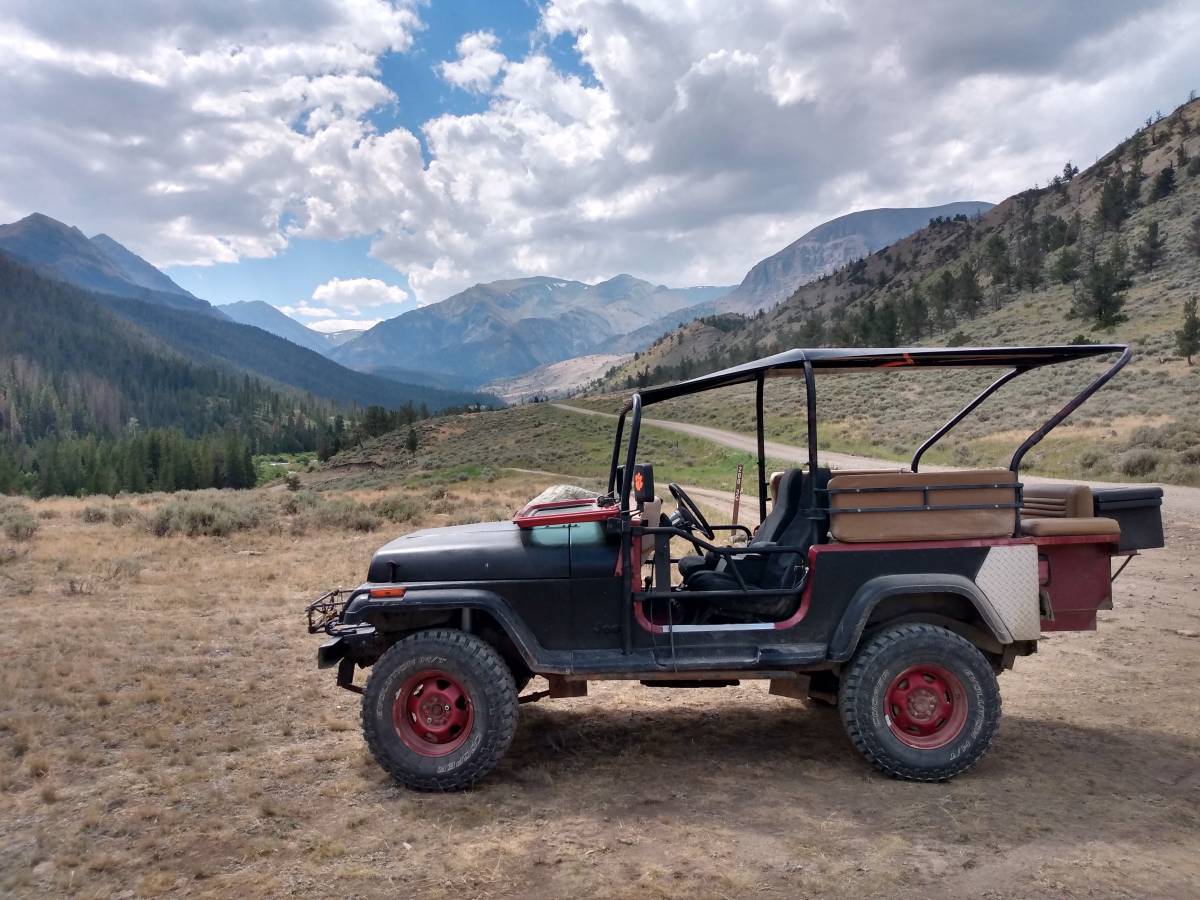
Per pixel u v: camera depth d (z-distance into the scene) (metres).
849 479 4.80
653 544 5.25
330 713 6.11
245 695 6.57
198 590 11.34
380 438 131.38
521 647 4.67
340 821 4.22
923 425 43.88
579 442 83.38
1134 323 72.19
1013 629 4.74
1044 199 198.25
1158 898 3.31
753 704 6.23
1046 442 33.22
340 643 5.09
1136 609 9.38
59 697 6.32
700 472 43.34
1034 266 122.12
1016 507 4.83
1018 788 4.50
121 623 9.19
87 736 5.61
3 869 3.75
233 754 5.29
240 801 4.49
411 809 4.34
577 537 4.84
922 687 4.70
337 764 5.08
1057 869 3.55
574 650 4.82
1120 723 5.63
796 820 4.10
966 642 4.64
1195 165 134.12
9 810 4.43
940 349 4.89
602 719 5.90
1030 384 49.66
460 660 4.61
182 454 138.38
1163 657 7.39
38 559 14.27
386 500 25.12
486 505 24.58
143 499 31.78
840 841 3.85
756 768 4.88
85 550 15.30
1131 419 34.66
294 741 5.56
